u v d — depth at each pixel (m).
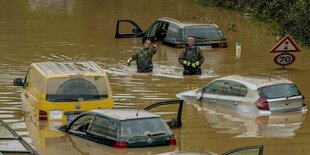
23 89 24.28
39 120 21.31
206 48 37.84
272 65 32.81
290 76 30.16
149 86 28.09
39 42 39.31
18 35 42.03
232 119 22.28
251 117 22.56
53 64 23.42
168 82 29.00
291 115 22.81
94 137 18.23
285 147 18.98
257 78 23.92
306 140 19.72
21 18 50.41
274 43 39.62
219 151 18.34
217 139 19.72
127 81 29.09
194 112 23.36
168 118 22.45
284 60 31.73
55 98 21.39
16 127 20.69
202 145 18.94
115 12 54.38
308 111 23.38
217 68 32.31
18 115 22.47
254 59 34.56
